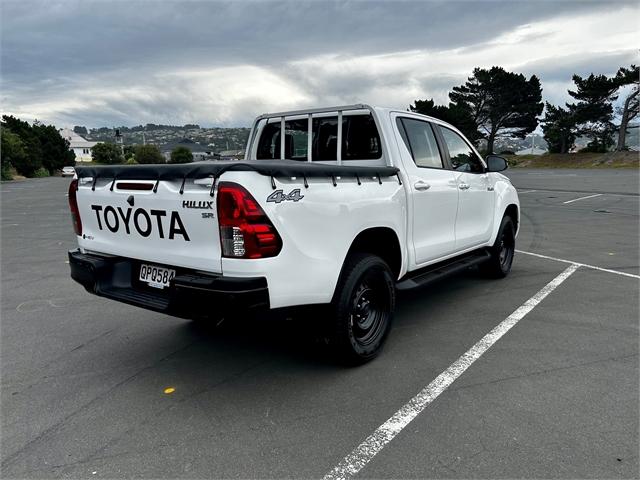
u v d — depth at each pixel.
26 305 5.61
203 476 2.51
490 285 6.05
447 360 3.84
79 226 3.98
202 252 3.05
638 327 4.49
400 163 4.23
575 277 6.36
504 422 2.93
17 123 64.50
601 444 2.69
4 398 3.38
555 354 3.91
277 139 5.16
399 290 4.19
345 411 3.11
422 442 2.75
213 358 4.02
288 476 2.49
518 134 58.91
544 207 15.27
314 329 3.56
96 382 3.61
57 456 2.71
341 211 3.39
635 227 10.85
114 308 5.47
